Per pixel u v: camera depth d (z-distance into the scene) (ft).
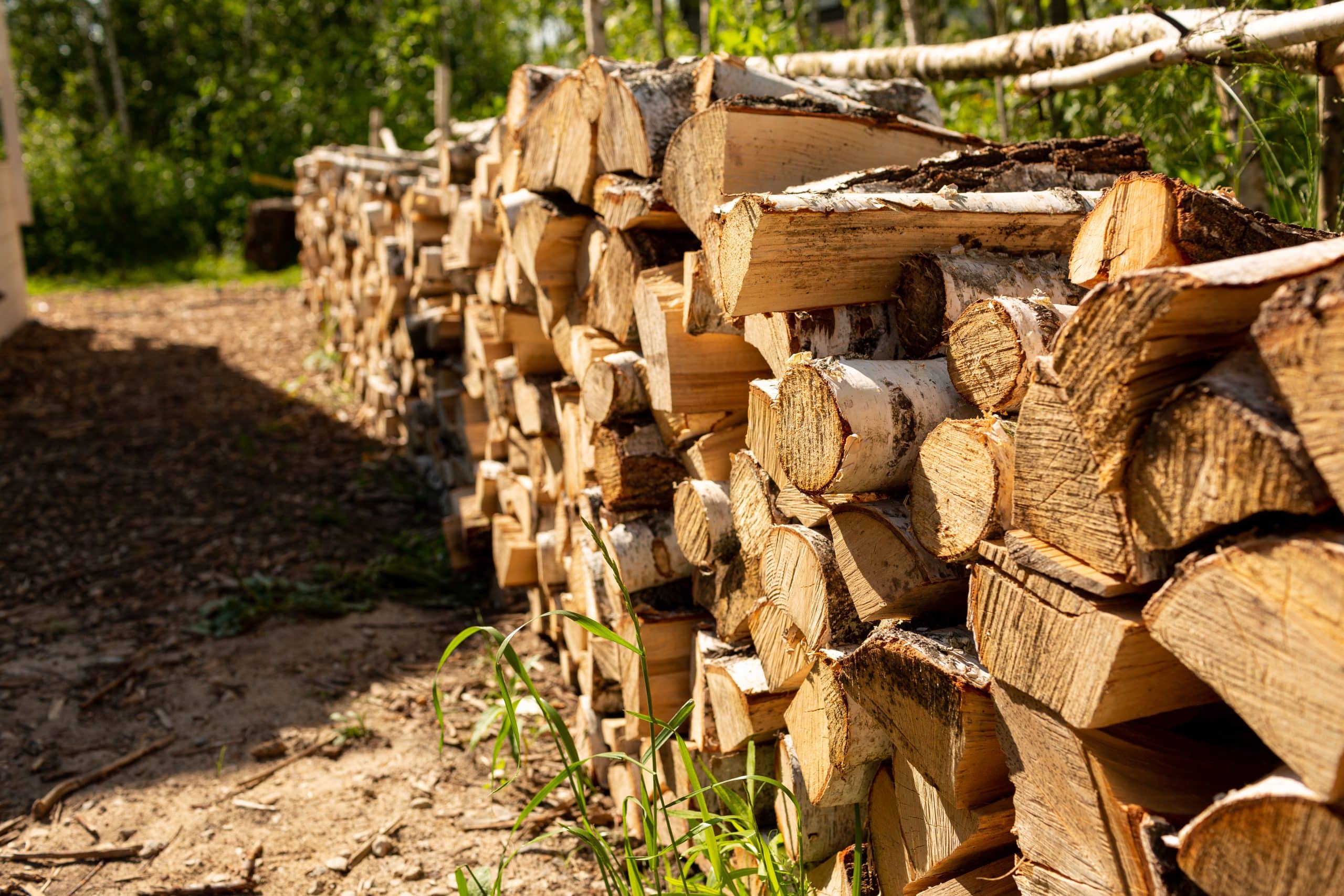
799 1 17.13
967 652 4.87
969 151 6.79
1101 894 4.14
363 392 23.45
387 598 14.26
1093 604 3.93
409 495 18.11
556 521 10.80
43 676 11.90
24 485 18.33
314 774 10.04
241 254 50.88
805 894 6.10
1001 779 4.85
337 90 54.70
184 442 20.97
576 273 9.38
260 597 13.83
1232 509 3.34
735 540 7.12
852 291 5.89
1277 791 3.26
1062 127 13.10
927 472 4.93
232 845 8.96
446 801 9.62
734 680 6.92
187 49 68.49
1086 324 3.69
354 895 8.34
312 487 18.57
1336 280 2.99
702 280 6.69
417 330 16.31
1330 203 8.84
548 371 11.36
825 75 13.37
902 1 19.11
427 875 8.57
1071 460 3.99
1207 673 3.48
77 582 14.57
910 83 8.99
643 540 8.19
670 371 7.09
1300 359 3.04
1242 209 5.07
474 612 13.85
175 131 60.23
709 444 7.44
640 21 24.27
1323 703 3.08
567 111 8.72
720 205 6.02
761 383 6.11
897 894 5.73
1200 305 3.42
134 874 8.57
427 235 16.55
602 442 8.32
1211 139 10.94
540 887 8.35
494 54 50.72
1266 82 10.13
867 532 5.42
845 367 5.24
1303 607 3.12
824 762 5.84
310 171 31.94
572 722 10.90
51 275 47.83
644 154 7.57
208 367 27.17
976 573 4.54
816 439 5.24
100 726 10.89
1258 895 3.36
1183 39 8.65
